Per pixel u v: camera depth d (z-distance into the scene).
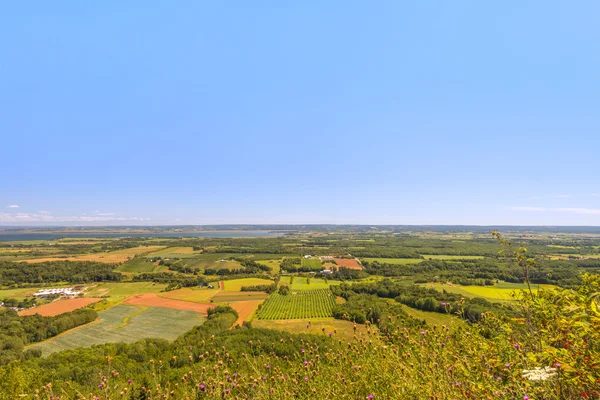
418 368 4.60
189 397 4.82
